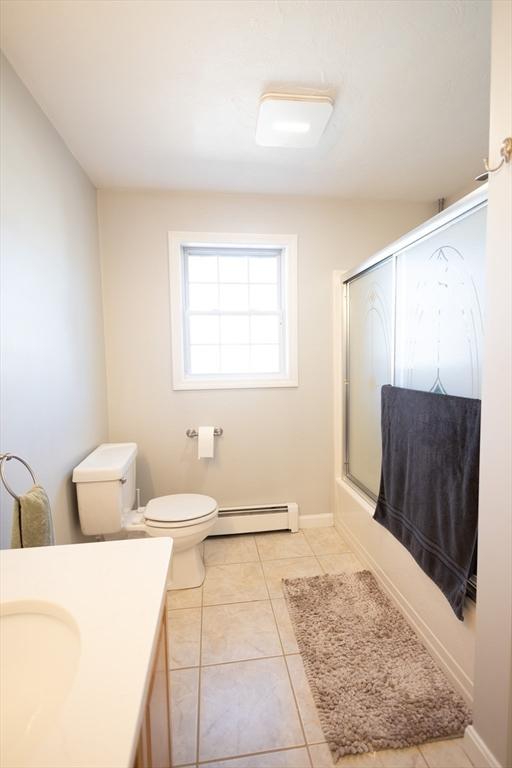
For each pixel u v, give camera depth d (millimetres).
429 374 1462
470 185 2119
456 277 1282
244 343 2438
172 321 2217
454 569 1171
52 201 1484
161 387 2246
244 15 1043
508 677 870
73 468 1632
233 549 2160
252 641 1440
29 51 1143
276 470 2389
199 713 1142
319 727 1096
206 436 2195
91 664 482
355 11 1039
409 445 1455
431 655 1336
